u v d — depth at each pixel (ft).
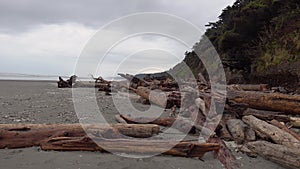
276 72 53.67
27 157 12.60
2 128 14.83
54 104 33.99
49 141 13.87
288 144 13.71
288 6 65.72
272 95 23.70
